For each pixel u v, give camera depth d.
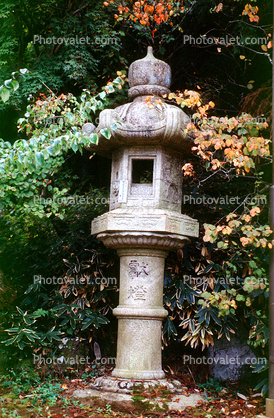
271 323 3.41
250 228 3.48
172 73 7.04
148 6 5.67
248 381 4.18
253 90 6.05
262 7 5.36
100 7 6.67
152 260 3.90
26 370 4.19
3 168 3.47
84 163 7.36
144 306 3.82
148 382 3.63
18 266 5.23
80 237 4.97
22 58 7.39
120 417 3.27
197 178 5.07
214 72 6.58
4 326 4.50
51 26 6.64
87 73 6.67
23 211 5.59
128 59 7.42
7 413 3.26
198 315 4.17
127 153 3.92
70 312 4.45
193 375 4.34
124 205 3.87
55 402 3.55
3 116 6.98
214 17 6.24
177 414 3.31
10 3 6.86
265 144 3.67
